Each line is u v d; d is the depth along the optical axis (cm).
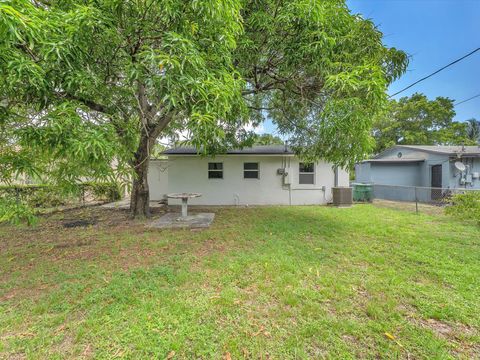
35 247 431
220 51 322
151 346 185
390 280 291
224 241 459
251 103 756
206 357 177
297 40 414
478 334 200
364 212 786
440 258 362
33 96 247
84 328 205
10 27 169
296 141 736
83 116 275
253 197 1059
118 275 307
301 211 818
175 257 371
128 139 324
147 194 713
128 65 275
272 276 302
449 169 1051
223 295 257
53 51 227
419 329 205
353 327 206
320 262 350
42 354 178
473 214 590
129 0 259
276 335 198
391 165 1263
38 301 249
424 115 2042
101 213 777
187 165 1059
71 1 279
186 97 270
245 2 413
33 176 273
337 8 424
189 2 266
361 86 352
